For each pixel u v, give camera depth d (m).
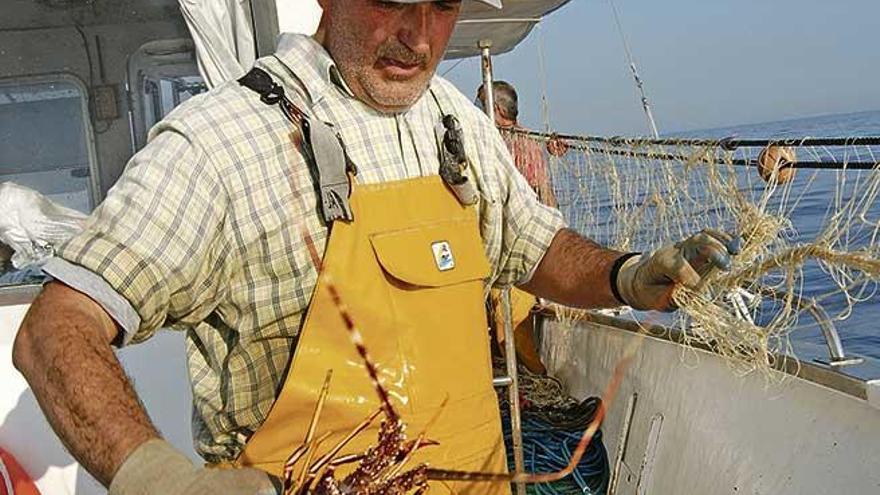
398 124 2.40
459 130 2.44
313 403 2.21
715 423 3.46
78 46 3.71
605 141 4.49
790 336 3.13
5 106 3.69
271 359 2.29
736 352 3.10
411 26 2.23
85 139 3.75
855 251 2.47
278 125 2.23
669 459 3.82
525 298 6.23
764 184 3.03
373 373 2.25
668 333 4.09
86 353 1.82
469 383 2.37
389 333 2.26
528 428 5.30
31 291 3.51
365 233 2.26
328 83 2.33
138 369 3.53
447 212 2.38
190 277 2.11
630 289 2.50
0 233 3.60
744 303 3.09
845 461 2.68
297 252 2.22
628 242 4.17
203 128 2.17
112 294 1.97
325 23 2.38
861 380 2.68
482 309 2.44
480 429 2.40
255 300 2.24
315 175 2.25
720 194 3.28
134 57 3.77
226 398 2.34
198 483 1.53
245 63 3.80
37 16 3.65
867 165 2.60
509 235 2.69
